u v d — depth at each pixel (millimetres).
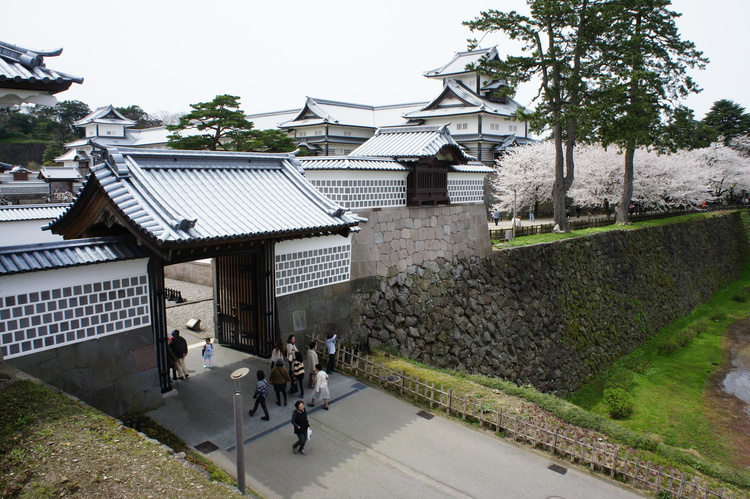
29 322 10234
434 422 12883
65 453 7570
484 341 23406
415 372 15742
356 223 15438
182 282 28281
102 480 7074
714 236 51969
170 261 12180
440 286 22672
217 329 17031
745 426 20047
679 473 11977
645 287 35875
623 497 10500
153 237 10797
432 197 22906
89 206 12664
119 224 12312
